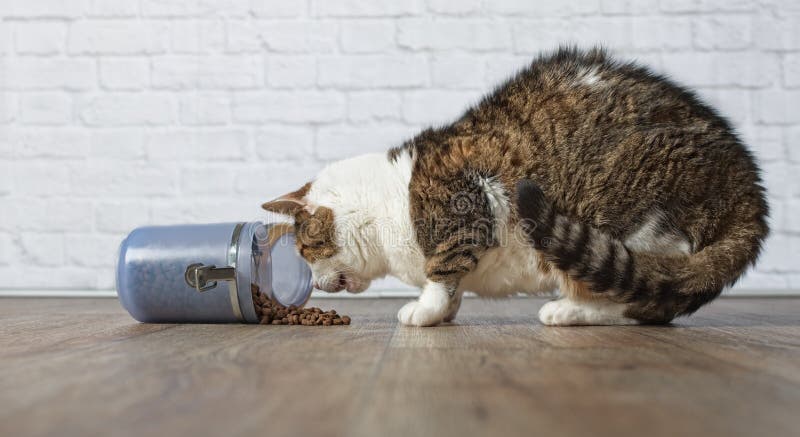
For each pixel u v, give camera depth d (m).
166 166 3.14
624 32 3.07
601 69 1.95
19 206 3.16
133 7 3.16
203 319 1.97
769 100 3.04
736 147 1.84
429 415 0.80
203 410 0.84
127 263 1.95
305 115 3.12
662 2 3.07
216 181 3.13
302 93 3.12
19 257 3.16
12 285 3.16
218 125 3.13
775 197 3.02
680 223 1.79
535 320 2.05
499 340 1.52
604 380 1.02
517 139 1.87
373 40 3.11
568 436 0.71
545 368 1.12
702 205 1.78
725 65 3.05
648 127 1.82
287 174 3.12
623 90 1.88
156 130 3.15
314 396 0.91
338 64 3.11
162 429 0.76
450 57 3.09
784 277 3.02
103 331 1.77
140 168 3.15
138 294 1.93
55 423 0.79
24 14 3.19
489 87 3.08
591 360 1.21
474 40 3.09
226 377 1.06
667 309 1.80
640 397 0.90
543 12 3.08
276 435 0.72
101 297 3.08
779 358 1.23
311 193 2.09
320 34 3.12
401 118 3.11
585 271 1.72
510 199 1.85
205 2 3.14
